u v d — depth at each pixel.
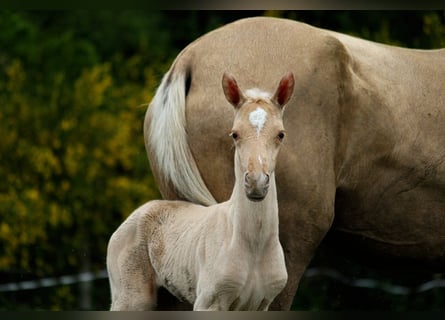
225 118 14.89
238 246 13.36
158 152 15.40
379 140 15.77
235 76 15.04
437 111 16.42
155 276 15.06
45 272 28.64
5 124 29.52
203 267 13.70
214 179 15.10
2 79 31.59
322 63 15.25
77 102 30.41
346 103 15.41
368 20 32.28
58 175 29.56
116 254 15.34
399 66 16.47
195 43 15.67
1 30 33.25
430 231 16.62
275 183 14.30
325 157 15.15
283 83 13.17
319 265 25.67
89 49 33.91
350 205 16.08
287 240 15.24
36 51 33.09
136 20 38.31
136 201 29.55
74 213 29.34
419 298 25.38
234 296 13.47
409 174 16.19
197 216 14.46
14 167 29.16
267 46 15.27
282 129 12.91
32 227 27.80
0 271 27.61
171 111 15.26
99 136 30.09
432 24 28.06
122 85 33.44
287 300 15.41
